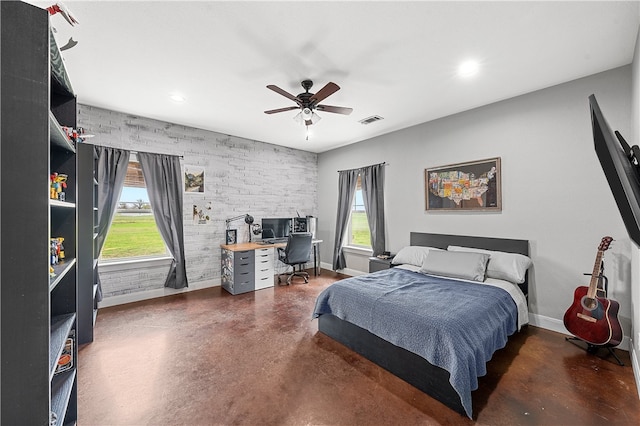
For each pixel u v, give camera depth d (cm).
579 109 274
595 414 174
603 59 238
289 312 351
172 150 411
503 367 226
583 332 244
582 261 274
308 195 591
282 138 493
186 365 232
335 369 226
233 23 192
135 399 190
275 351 255
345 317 256
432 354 187
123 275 379
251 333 292
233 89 295
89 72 259
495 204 333
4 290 72
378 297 244
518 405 183
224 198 468
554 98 289
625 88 248
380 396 194
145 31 200
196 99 322
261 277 451
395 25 195
